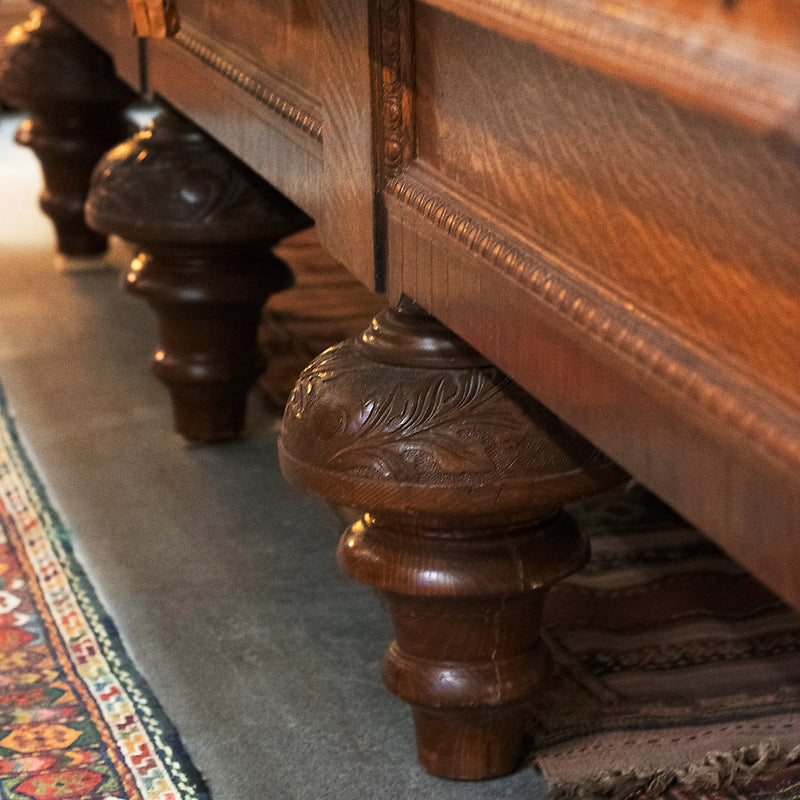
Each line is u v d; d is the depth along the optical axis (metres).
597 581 1.82
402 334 1.20
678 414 0.69
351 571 1.26
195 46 1.71
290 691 1.55
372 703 1.51
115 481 2.23
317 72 1.23
